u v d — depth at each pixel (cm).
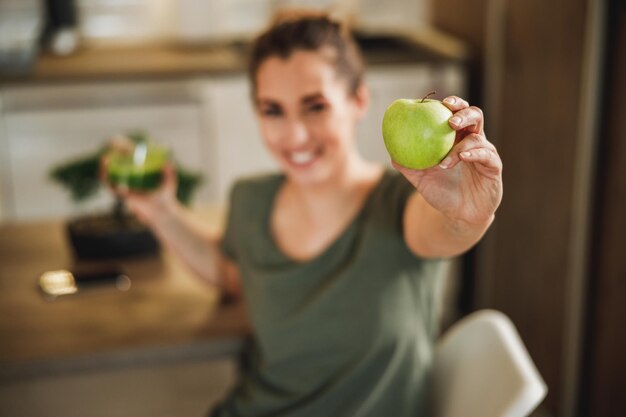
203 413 254
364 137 406
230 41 448
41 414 254
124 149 194
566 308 308
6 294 203
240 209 184
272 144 170
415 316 165
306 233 174
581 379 306
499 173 108
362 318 163
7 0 404
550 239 317
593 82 281
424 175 115
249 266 180
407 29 458
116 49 431
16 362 174
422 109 109
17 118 379
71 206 393
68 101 384
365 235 164
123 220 226
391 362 162
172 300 199
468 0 390
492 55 362
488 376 160
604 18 275
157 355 180
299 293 170
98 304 197
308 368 169
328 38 166
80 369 178
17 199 390
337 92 166
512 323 354
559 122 305
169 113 392
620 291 278
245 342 185
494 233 364
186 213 220
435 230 139
